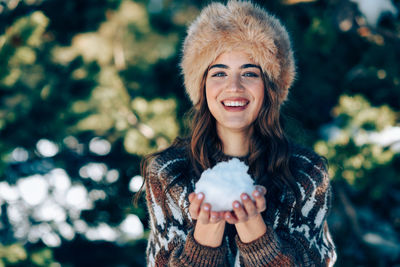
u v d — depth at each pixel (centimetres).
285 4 375
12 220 433
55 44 414
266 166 176
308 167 179
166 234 179
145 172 193
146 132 382
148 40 441
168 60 440
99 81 407
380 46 353
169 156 186
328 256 179
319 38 351
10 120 377
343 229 364
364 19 342
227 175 148
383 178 316
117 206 432
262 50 167
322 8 378
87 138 436
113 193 434
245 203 139
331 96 396
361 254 354
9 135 389
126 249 430
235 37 166
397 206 372
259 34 166
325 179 180
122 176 430
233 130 176
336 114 379
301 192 174
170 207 180
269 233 152
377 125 321
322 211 181
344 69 389
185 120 212
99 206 434
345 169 316
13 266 357
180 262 156
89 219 434
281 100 186
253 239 152
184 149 187
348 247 358
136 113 394
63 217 439
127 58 437
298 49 375
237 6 172
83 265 429
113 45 429
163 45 440
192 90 182
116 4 431
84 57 416
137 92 427
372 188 325
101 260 429
